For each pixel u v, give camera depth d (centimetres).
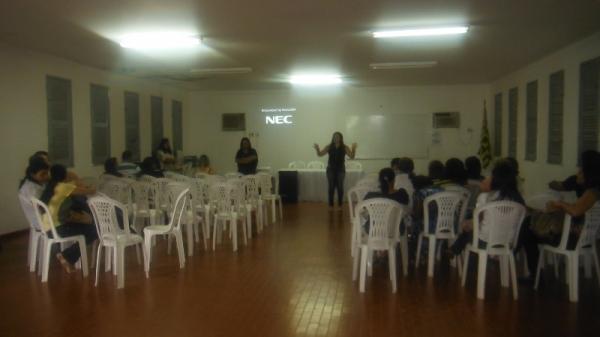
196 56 741
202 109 1262
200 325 355
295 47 670
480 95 1135
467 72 933
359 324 357
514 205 399
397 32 577
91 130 850
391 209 423
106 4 465
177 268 509
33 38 616
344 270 501
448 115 1149
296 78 1006
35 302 403
